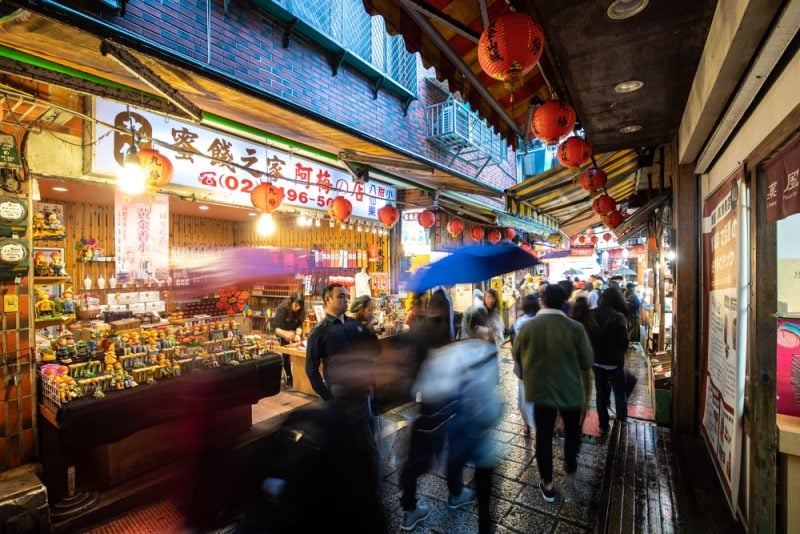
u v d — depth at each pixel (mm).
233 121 4996
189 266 1925
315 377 3715
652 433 5043
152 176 4117
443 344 3461
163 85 3176
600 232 21172
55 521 3553
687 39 3043
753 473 2818
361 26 6633
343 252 9594
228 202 6164
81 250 8008
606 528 3184
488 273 3549
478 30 3568
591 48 3170
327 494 1669
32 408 3918
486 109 4559
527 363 3834
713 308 4180
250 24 4602
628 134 5160
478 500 3148
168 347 4672
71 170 4449
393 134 7512
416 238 10211
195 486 1729
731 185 3373
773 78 2510
